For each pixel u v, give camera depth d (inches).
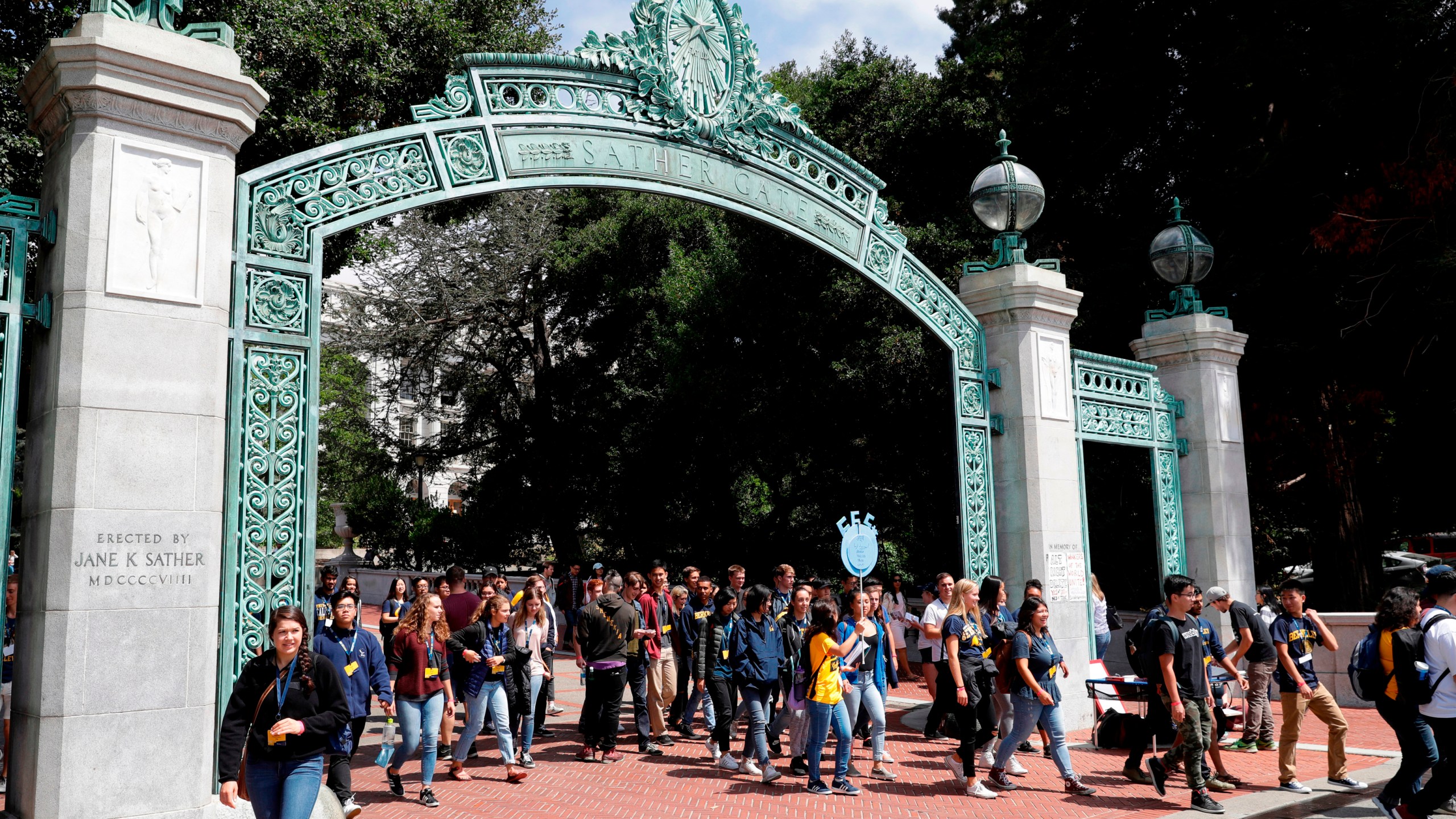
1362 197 632.4
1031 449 438.9
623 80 362.6
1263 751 391.5
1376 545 743.7
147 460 237.8
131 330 240.5
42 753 217.3
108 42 240.7
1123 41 719.1
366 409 1453.0
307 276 288.2
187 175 255.4
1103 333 707.4
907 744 420.8
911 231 733.9
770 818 294.7
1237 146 698.8
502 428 1214.9
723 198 383.2
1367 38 622.8
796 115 409.4
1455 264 560.1
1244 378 684.7
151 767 228.7
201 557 242.7
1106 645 471.5
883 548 906.7
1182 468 522.6
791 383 811.4
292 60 548.4
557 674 660.7
